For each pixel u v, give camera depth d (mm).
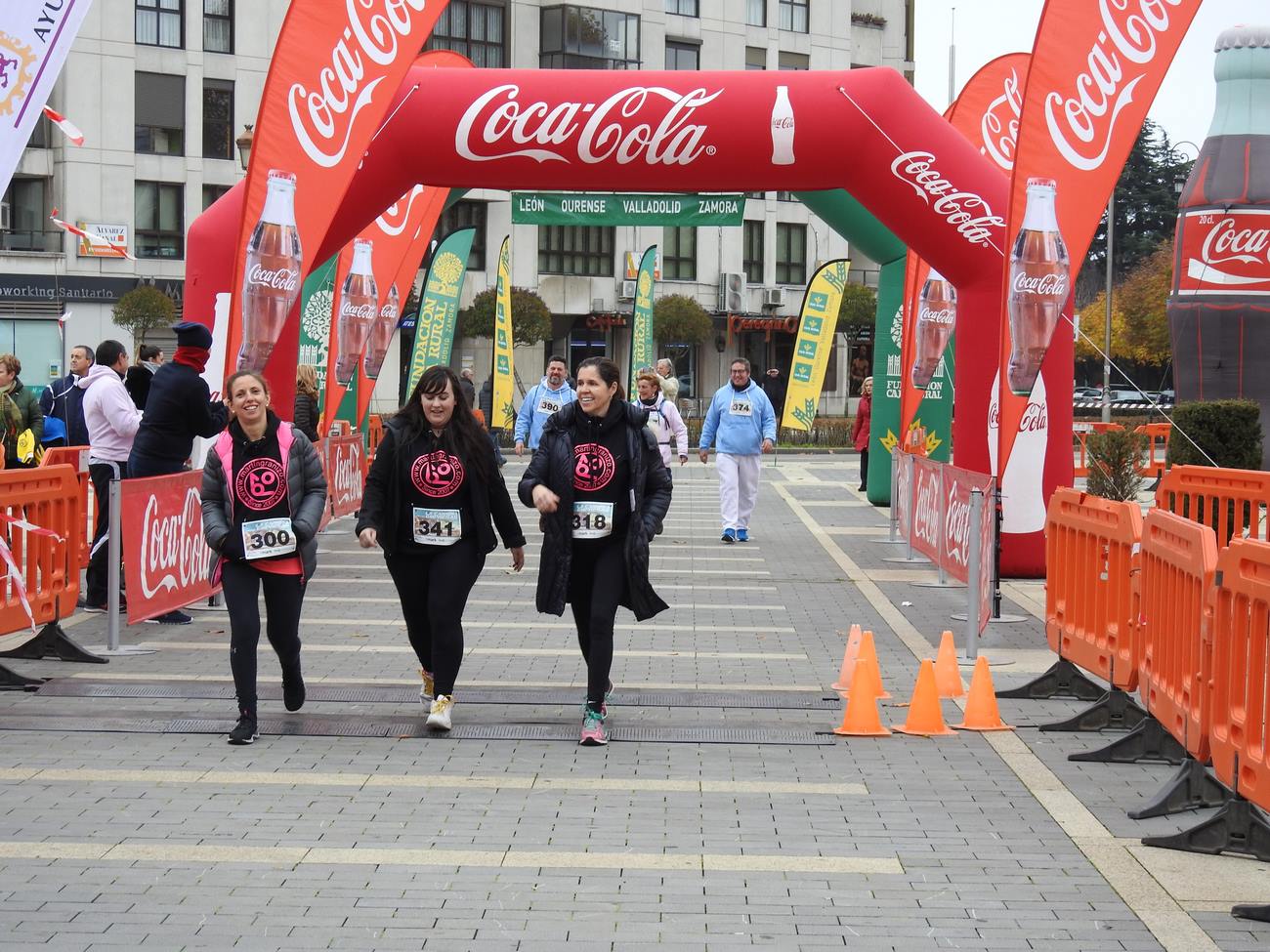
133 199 42875
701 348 56594
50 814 6066
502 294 27797
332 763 6980
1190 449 17234
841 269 25656
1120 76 11023
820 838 5898
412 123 13086
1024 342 11117
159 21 43062
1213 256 20938
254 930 4785
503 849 5688
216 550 7340
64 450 10094
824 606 12156
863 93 13250
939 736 7711
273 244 11211
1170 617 6480
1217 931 4875
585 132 13031
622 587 7480
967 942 4758
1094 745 7547
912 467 14820
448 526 7508
